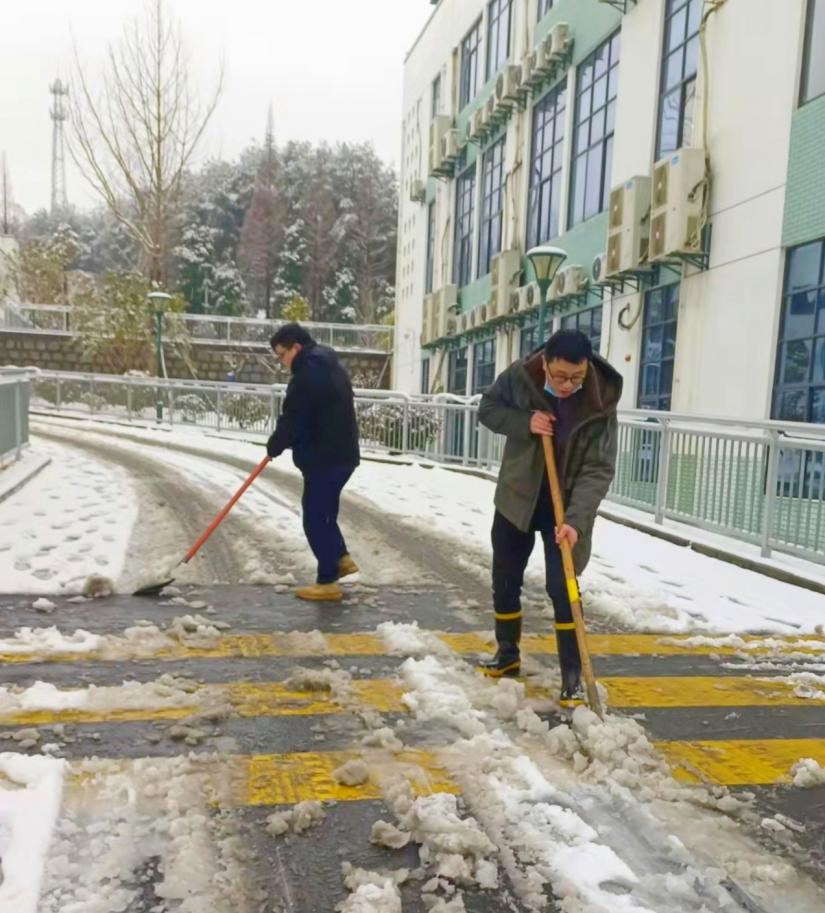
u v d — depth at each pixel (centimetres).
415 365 2541
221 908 192
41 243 4550
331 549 480
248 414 1623
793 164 848
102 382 2030
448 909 193
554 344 308
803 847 230
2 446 865
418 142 2544
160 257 2744
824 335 812
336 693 331
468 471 1089
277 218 5350
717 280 979
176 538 615
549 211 1562
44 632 391
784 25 864
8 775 247
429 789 252
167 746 276
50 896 193
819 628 461
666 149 1124
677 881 207
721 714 332
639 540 693
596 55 1359
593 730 287
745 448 623
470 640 414
